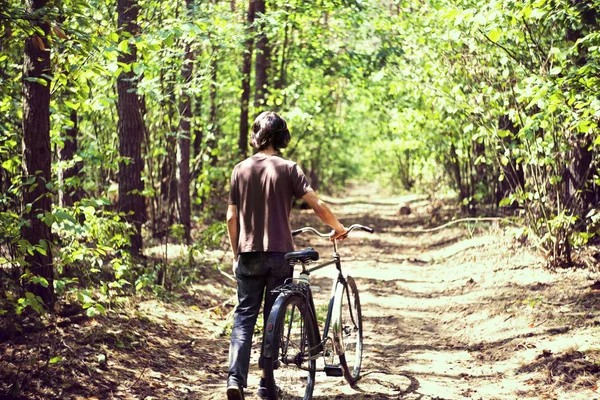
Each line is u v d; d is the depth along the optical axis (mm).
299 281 4578
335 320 4961
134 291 7465
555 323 6160
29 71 5746
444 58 9070
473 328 6738
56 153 8141
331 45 14812
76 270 7078
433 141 15453
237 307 4398
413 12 10562
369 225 18141
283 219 4336
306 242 15070
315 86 16141
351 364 5355
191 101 10266
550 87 6254
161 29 6031
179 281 8422
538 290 7492
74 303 6176
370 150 32312
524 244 10039
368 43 13812
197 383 5273
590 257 8195
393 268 11164
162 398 4816
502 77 8320
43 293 5816
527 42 7703
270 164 4359
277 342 4086
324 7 11781
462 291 8484
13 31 4887
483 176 14461
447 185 18750
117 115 9430
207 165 10766
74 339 5477
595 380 4809
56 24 4816
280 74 15352
